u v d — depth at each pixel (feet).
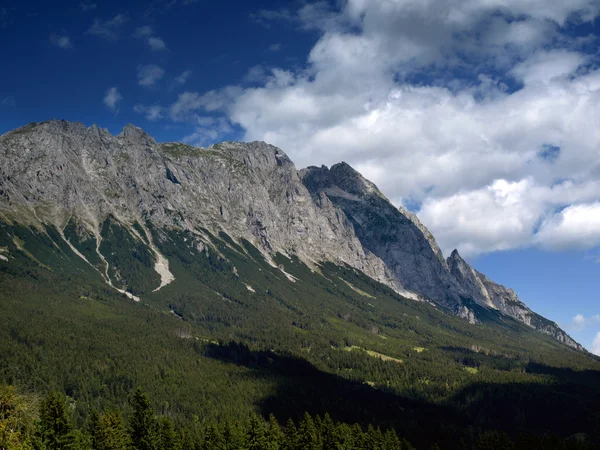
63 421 580.30
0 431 503.61
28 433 547.08
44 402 586.04
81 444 593.01
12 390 560.20
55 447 564.71
